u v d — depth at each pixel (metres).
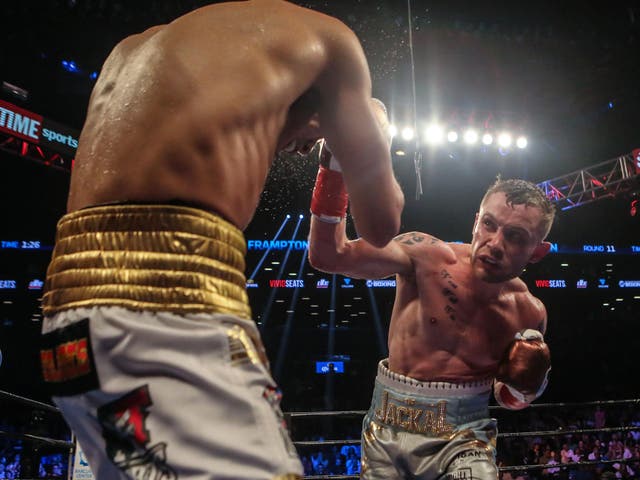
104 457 1.00
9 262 18.53
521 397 2.46
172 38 1.17
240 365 0.98
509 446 13.31
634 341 21.16
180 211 1.02
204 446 0.90
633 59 13.51
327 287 20.86
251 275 20.69
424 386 2.31
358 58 1.26
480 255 2.26
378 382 2.47
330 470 12.49
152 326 0.96
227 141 1.09
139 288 0.98
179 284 0.98
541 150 17.42
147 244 1.00
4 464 11.33
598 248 20.52
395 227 1.36
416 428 2.29
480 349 2.34
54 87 14.91
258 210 19.17
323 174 1.80
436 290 2.37
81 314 0.98
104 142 1.11
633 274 20.59
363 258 2.18
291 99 1.19
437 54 13.38
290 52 1.18
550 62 13.98
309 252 2.05
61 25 12.96
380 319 21.22
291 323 21.12
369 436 2.41
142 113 1.09
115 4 11.95
